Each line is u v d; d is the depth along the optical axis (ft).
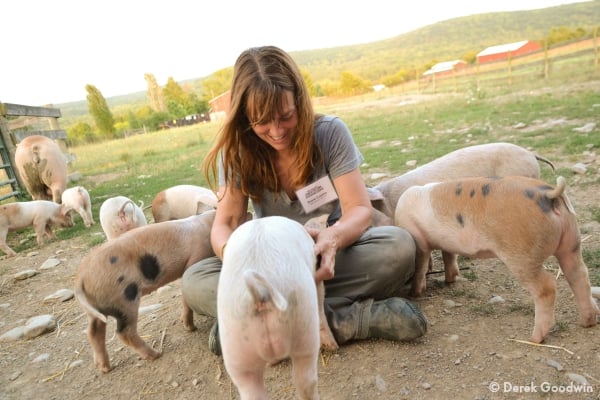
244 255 6.52
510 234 8.23
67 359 10.75
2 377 10.44
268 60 8.02
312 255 7.50
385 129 40.75
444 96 71.97
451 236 9.62
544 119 30.76
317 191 9.61
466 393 7.41
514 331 8.80
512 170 12.98
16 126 39.88
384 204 12.47
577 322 8.75
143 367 9.82
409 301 9.69
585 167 17.95
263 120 7.99
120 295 9.42
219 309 6.44
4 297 15.39
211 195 18.65
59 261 18.52
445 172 13.05
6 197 31.27
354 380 8.11
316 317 6.56
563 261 8.42
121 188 33.47
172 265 10.45
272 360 6.34
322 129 9.53
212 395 8.58
